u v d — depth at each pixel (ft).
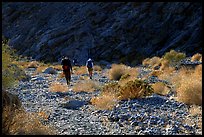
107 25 185.88
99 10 197.67
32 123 30.35
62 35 187.42
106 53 168.96
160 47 166.30
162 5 185.57
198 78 60.59
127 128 32.78
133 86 47.34
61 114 39.19
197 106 42.11
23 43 200.34
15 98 38.34
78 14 201.67
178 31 168.86
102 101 43.16
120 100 46.34
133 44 170.81
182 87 47.78
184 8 176.76
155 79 74.74
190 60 112.16
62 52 176.86
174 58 112.06
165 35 170.71
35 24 212.23
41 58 179.83
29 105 45.98
